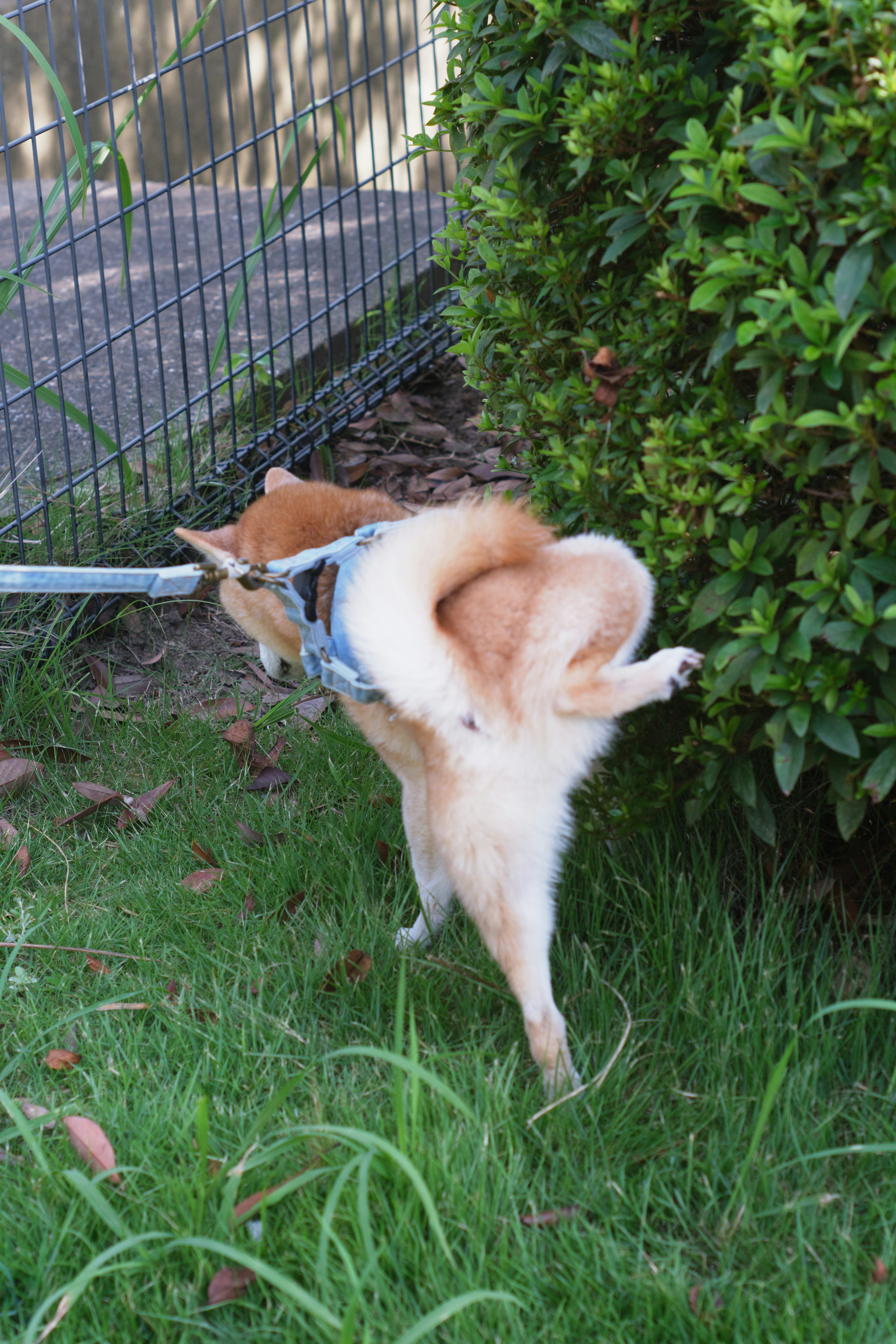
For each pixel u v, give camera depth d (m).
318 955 2.00
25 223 4.45
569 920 2.00
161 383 2.58
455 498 2.78
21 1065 1.92
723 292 1.77
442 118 2.01
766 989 1.89
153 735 2.33
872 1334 1.68
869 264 1.67
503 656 1.81
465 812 1.81
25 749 2.30
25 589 1.80
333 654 1.95
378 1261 1.72
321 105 2.84
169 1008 1.95
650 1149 1.80
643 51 1.80
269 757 2.29
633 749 1.96
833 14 1.67
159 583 1.85
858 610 1.73
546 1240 1.74
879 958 1.91
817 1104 1.83
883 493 1.74
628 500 1.92
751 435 1.77
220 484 2.70
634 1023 1.90
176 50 2.51
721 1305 1.71
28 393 2.43
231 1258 1.70
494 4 1.90
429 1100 1.83
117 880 2.14
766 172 1.71
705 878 1.99
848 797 1.81
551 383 1.97
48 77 2.23
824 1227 1.75
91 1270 1.66
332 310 3.43
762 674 1.78
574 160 1.88
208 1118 1.77
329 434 3.01
